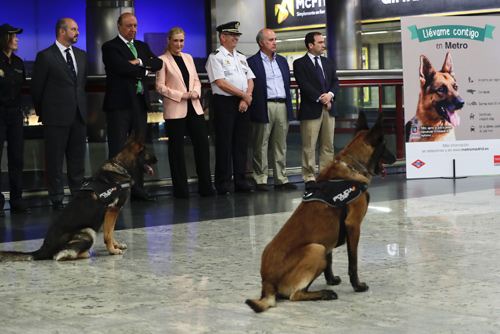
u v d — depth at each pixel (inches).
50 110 289.7
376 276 167.9
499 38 368.2
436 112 365.1
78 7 689.6
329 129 346.9
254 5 751.1
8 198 312.3
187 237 227.5
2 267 188.4
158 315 138.6
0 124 285.0
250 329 127.6
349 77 381.7
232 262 188.4
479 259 185.6
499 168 371.6
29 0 662.5
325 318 133.4
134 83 304.0
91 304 148.5
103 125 330.6
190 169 352.2
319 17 812.6
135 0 711.1
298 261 139.3
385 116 400.2
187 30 748.0
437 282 161.3
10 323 135.8
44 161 320.5
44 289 163.0
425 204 284.5
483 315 134.1
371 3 839.1
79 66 294.8
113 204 201.0
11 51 288.7
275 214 271.6
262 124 339.9
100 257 199.2
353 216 145.6
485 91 368.5
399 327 127.1
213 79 327.3
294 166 380.2
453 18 362.3
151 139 337.4
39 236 239.1
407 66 360.8
